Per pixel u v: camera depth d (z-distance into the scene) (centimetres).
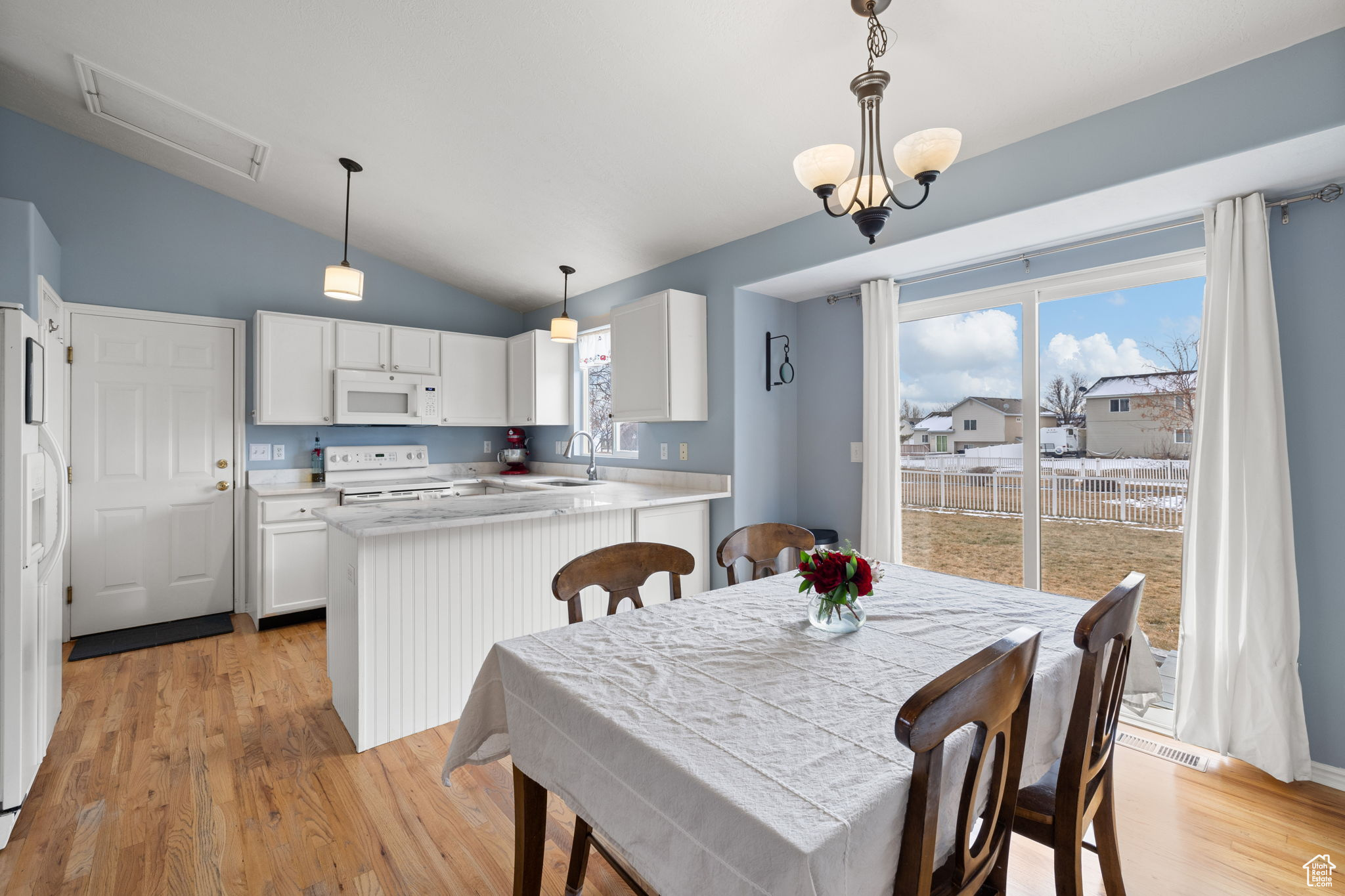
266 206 398
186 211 377
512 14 200
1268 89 167
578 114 246
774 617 158
